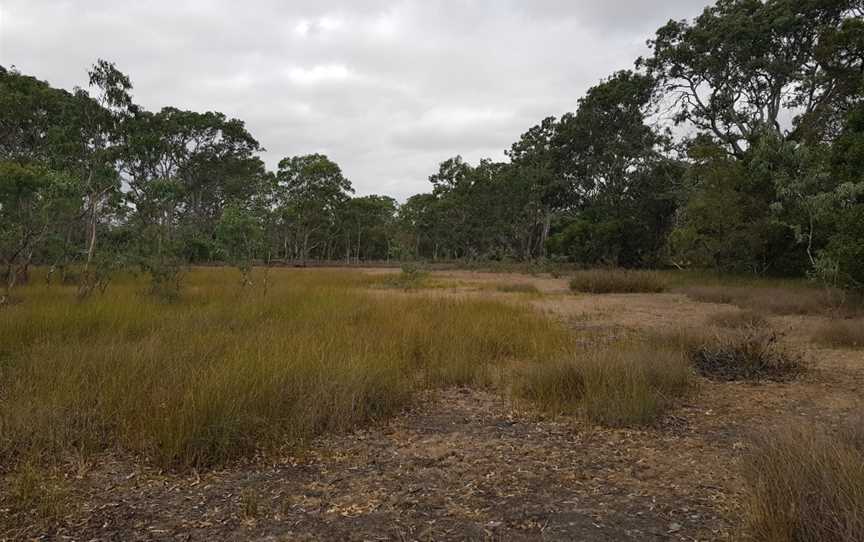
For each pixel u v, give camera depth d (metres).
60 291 14.09
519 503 3.60
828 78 24.05
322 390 5.29
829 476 2.88
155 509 3.53
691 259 27.00
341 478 4.03
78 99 15.46
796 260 22.97
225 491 3.80
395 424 5.33
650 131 36.28
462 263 49.38
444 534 3.19
